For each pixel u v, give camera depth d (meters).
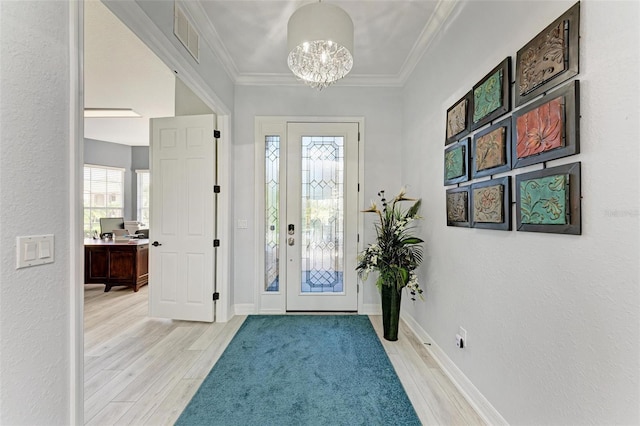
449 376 2.21
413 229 3.12
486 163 1.80
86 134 6.38
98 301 4.05
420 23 2.51
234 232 3.56
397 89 3.62
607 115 1.06
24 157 1.02
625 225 1.00
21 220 1.01
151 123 3.31
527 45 1.45
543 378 1.35
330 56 2.15
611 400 1.05
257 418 1.75
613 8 1.04
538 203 1.36
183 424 1.70
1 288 0.95
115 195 7.16
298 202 3.61
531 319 1.42
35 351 1.07
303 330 3.06
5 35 0.96
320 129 3.62
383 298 2.83
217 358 2.46
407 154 3.38
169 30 2.02
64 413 1.18
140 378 2.16
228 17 2.46
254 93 3.59
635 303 0.98
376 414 1.79
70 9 1.20
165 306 3.29
